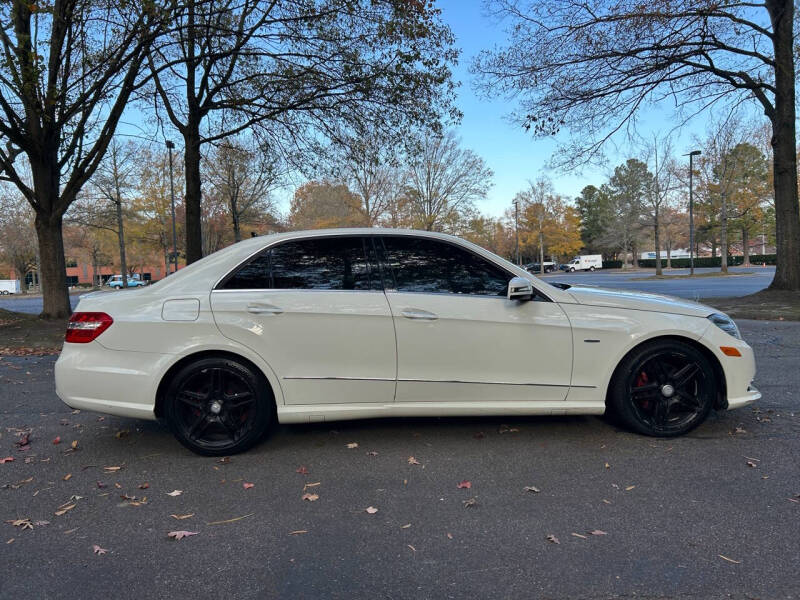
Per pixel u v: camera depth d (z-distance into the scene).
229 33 10.68
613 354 3.92
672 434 4.00
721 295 19.62
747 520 2.81
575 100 13.95
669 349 3.93
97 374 3.72
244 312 3.76
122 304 3.81
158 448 4.07
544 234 61.31
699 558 2.47
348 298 3.83
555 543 2.63
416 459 3.74
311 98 12.16
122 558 2.57
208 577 2.41
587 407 3.94
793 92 14.00
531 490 3.22
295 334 3.78
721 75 13.76
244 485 3.37
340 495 3.21
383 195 44.41
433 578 2.37
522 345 3.88
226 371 3.78
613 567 2.42
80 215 38.25
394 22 10.96
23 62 9.90
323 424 4.52
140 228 43.91
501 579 2.35
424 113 12.55
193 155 13.34
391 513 2.98
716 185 37.72
